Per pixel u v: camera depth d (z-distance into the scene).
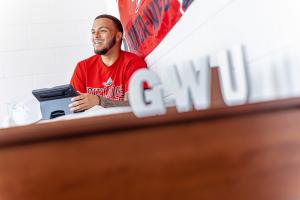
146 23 1.86
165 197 0.54
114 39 1.96
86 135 0.52
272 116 0.59
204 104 0.62
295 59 0.85
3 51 2.50
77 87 2.05
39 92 1.40
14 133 0.52
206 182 0.55
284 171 0.58
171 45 1.63
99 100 1.43
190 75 0.63
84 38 2.61
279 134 0.58
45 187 0.51
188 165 0.55
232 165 0.56
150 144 0.54
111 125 0.53
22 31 2.54
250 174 0.57
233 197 0.56
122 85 1.95
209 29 1.27
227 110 0.57
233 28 1.12
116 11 2.43
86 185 0.52
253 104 0.59
